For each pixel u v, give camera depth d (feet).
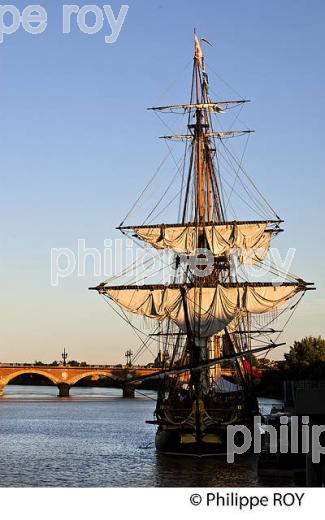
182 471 355.77
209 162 506.07
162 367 456.04
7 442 519.60
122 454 434.30
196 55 506.07
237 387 454.40
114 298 470.80
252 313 467.11
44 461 402.52
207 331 455.63
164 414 415.03
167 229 484.74
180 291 435.94
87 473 354.74
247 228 487.61
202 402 402.11
